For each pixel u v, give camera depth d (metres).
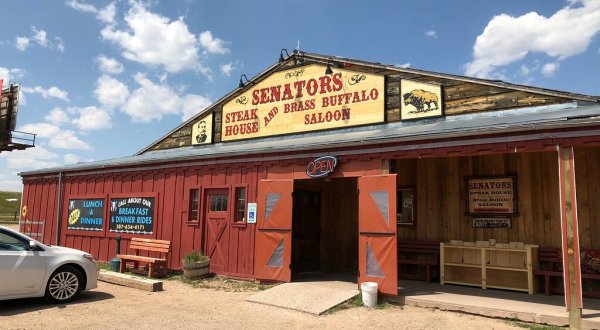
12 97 31.31
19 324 6.44
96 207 13.86
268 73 13.30
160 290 9.41
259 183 10.40
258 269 10.06
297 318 7.16
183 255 11.59
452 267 9.80
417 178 10.66
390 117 10.99
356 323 6.86
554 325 6.59
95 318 6.89
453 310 7.52
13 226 32.09
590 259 8.36
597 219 8.39
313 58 12.50
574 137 6.79
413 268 10.40
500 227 9.46
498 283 9.16
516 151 7.29
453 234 10.02
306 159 9.77
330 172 9.22
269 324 6.76
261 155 10.52
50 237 14.95
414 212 10.58
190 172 11.88
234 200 10.88
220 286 9.88
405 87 10.86
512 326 6.70
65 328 6.30
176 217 11.91
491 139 7.53
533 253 8.66
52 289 7.77
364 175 8.88
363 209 8.77
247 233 10.53
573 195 6.69
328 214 11.86
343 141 9.01
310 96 12.31
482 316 7.21
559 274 8.23
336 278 10.48
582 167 8.65
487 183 9.74
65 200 14.80
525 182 9.33
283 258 9.80
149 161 12.51
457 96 10.20
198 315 7.25
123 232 13.04
